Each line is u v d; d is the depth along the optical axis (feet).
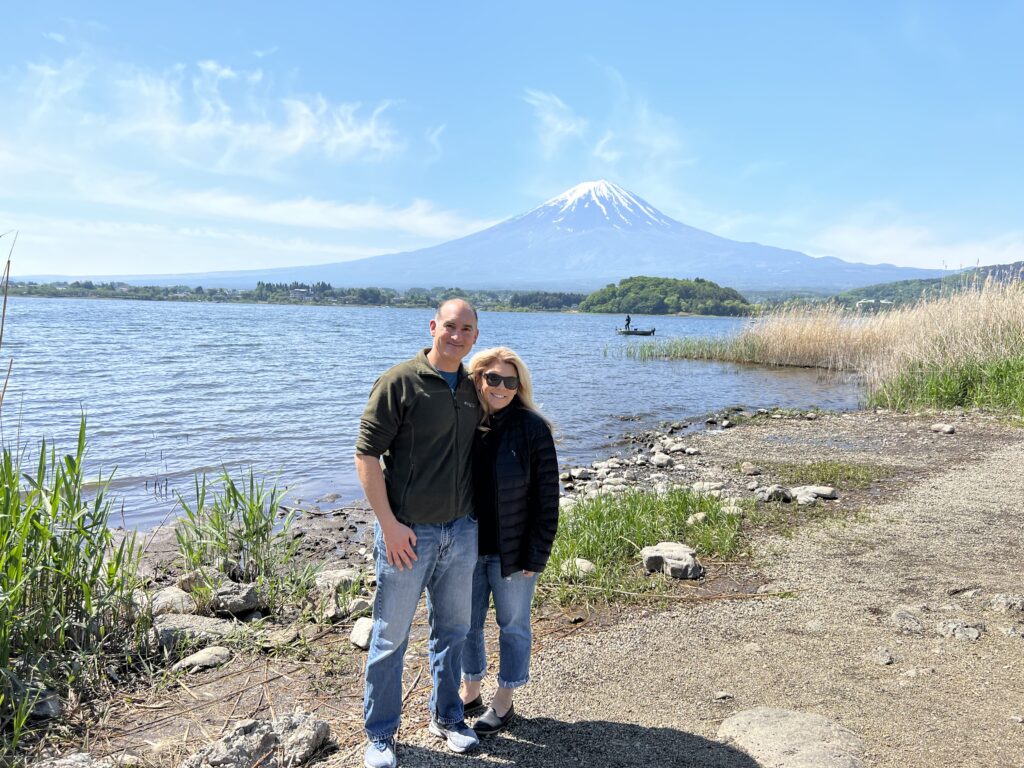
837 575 17.83
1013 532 21.39
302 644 13.82
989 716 10.96
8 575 11.87
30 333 140.15
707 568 18.43
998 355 50.21
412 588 9.68
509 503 10.28
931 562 18.76
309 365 88.79
